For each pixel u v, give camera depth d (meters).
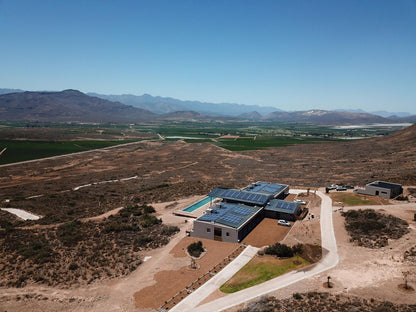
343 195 87.00
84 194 99.25
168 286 44.78
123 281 46.19
